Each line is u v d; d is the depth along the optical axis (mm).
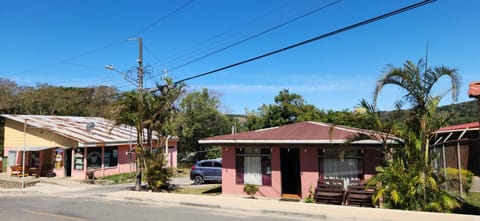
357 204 12961
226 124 38719
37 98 47062
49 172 26359
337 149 14273
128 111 18484
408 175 10898
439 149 18812
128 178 24938
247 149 16062
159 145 19391
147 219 10562
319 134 14906
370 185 12297
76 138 24328
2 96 44031
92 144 24562
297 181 15820
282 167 15859
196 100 36312
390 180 11125
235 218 10531
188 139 36750
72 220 10617
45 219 10859
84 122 32500
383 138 11680
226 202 13055
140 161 18953
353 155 14133
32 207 13445
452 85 10305
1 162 29734
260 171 15727
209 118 37344
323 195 13758
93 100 55312
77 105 53375
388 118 11516
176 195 15656
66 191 19875
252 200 13555
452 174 14977
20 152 28656
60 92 51281
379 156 13531
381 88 11008
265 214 11211
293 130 16469
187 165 37125
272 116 33031
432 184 10602
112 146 27234
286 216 10789
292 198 14797
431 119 11000
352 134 13969
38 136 27562
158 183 18422
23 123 28594
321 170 14633
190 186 21484
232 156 16250
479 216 9469
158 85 19469
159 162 18828
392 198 10836
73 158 25344
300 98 33375
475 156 19703
